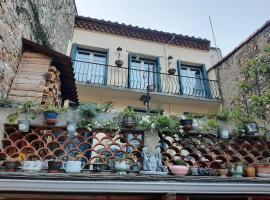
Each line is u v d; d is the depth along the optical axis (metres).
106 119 4.82
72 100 7.96
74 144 4.62
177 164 4.68
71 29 10.58
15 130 4.53
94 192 3.67
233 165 4.73
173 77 11.38
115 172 4.32
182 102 10.94
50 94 5.80
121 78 10.70
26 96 5.41
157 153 4.64
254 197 4.65
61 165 4.19
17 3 5.49
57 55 6.01
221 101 10.98
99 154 4.59
